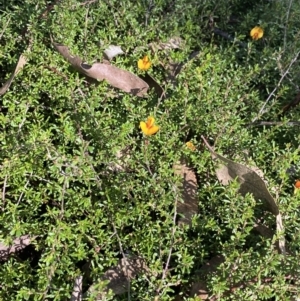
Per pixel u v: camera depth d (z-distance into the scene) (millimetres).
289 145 362
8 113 353
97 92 373
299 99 424
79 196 321
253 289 294
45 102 390
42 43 407
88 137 366
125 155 351
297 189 334
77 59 382
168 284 290
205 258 329
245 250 330
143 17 467
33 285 306
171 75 424
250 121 403
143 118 375
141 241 313
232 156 374
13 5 435
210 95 387
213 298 305
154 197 329
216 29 507
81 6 435
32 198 322
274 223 336
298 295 302
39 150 323
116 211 322
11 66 395
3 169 318
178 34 447
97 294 282
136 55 418
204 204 348
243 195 350
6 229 314
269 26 499
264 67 432
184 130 383
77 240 305
